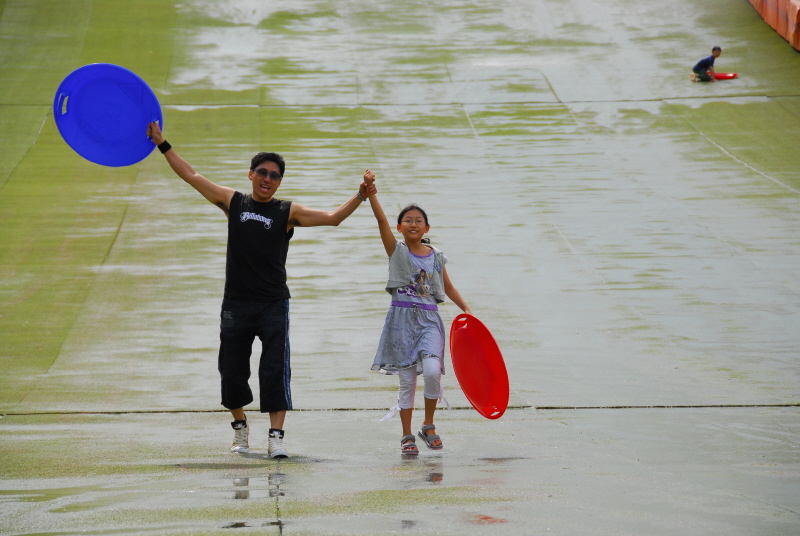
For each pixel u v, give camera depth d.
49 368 39.22
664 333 45.25
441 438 26.19
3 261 57.50
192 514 14.80
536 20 124.00
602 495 16.52
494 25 122.69
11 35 111.44
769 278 54.81
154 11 122.31
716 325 46.56
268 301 22.64
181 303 50.72
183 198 72.25
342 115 93.44
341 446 24.73
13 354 41.38
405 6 128.75
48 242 61.47
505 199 72.06
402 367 23.38
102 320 47.41
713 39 115.81
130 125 24.33
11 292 51.91
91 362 40.38
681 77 104.31
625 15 125.19
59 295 51.56
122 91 24.19
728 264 57.59
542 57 112.06
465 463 21.31
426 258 24.02
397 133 88.94
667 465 21.50
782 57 108.56
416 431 27.48
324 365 39.84
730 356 41.41
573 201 71.62
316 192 72.44
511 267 57.31
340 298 51.56
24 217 66.38
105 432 27.73
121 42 111.50
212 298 51.78
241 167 78.38
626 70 107.31
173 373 38.66
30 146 83.44
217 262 58.66
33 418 30.69
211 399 34.25
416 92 100.75
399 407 23.41
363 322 47.31
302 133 88.00
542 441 25.62
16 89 96.88
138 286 53.56
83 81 23.98
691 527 13.84
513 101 98.44
